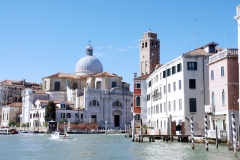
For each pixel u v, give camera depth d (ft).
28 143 175.52
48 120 334.24
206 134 114.32
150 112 221.46
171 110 175.11
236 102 129.49
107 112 372.17
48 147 147.95
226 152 109.29
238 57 120.47
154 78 211.61
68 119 344.69
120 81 399.03
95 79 395.75
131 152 118.83
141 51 369.30
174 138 167.12
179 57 165.07
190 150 117.39
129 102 387.75
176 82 169.07
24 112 392.88
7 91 459.32
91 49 442.50
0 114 444.55
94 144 163.84
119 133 312.71
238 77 130.62
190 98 160.04
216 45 166.91
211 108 140.67
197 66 161.89
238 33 118.62
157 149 125.18
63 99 391.45
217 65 139.33
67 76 401.90
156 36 366.22
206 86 160.66
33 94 381.81
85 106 361.51
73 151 127.85
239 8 117.50
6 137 240.12
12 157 109.60
